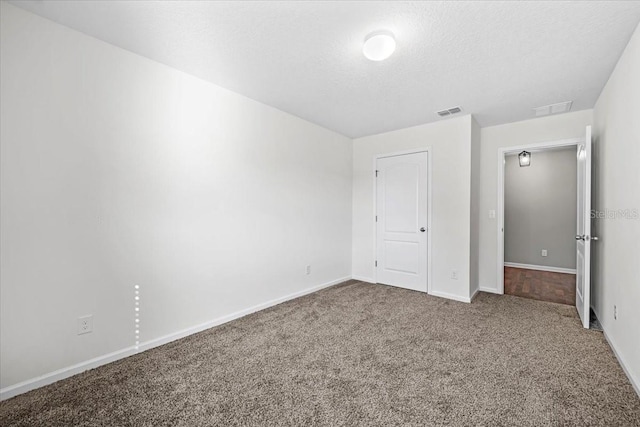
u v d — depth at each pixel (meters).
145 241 2.26
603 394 1.70
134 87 2.19
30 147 1.75
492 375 1.90
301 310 3.15
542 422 1.48
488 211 3.87
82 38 1.94
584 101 3.04
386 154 4.23
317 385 1.80
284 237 3.44
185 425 1.47
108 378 1.87
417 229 3.93
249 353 2.20
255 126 3.08
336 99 3.04
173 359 2.12
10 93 1.68
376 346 2.31
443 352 2.21
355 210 4.59
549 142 3.49
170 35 1.96
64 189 1.87
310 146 3.80
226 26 1.86
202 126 2.62
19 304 1.72
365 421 1.49
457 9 1.68
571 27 1.83
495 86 2.71
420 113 3.44
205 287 2.65
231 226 2.86
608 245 2.44
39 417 1.52
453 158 3.61
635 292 1.80
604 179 2.61
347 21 1.80
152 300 2.30
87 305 1.97
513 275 4.90
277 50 2.13
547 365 2.02
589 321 2.72
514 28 1.85
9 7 1.68
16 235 1.71
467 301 3.44
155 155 2.31
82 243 1.95
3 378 1.67
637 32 1.81
